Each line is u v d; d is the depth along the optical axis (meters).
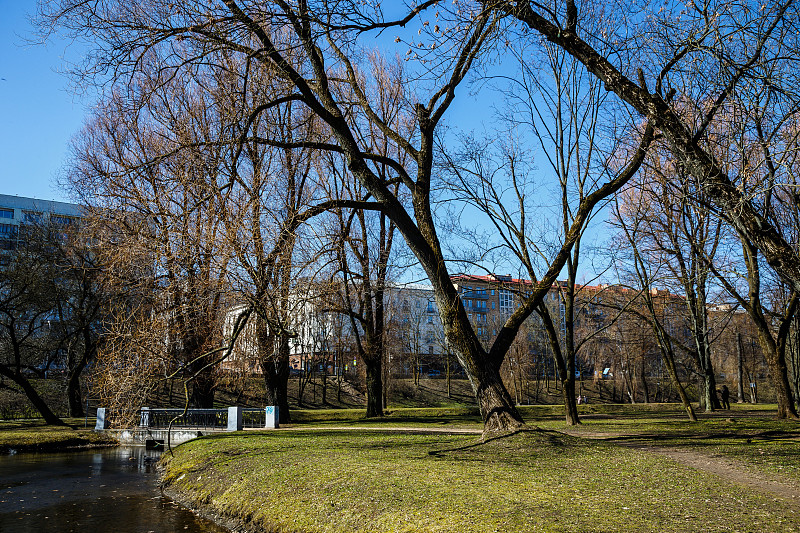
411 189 14.80
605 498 7.65
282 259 12.91
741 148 9.30
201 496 12.17
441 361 75.75
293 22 11.67
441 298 14.27
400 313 55.41
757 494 7.89
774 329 33.53
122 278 15.27
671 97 13.18
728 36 9.46
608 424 21.55
